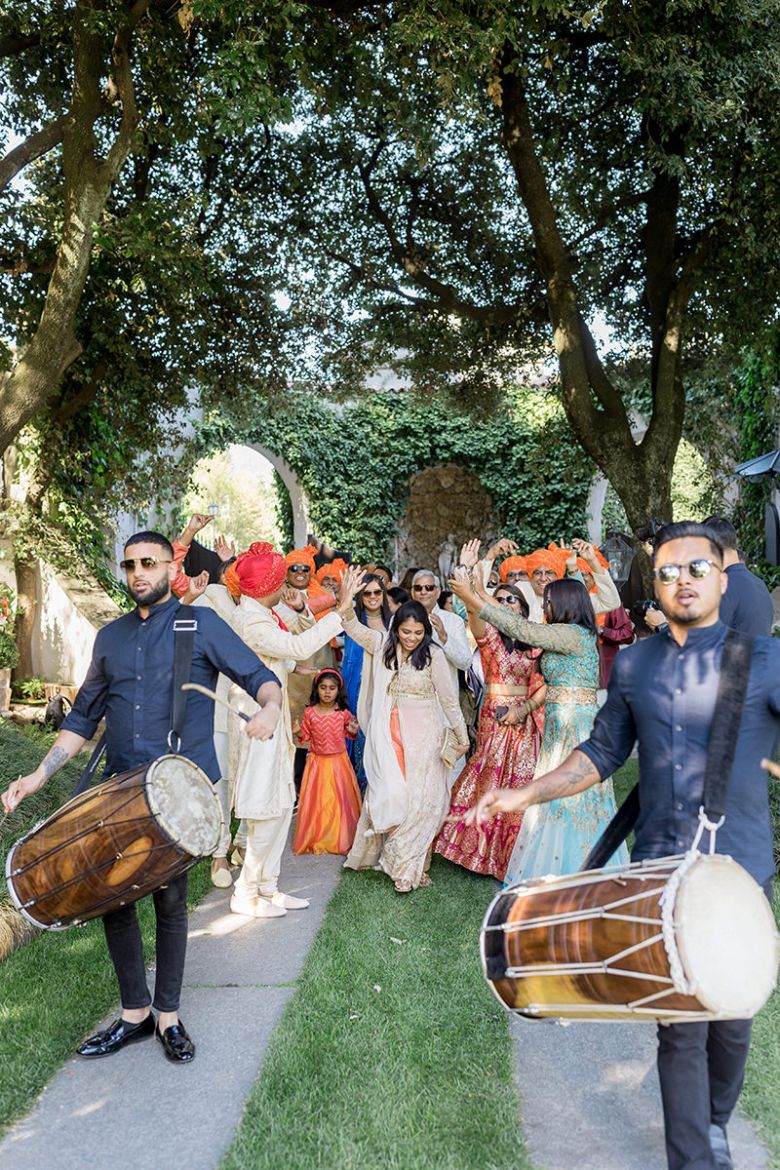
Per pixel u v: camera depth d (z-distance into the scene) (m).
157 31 7.95
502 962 2.58
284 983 4.06
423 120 9.23
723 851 2.49
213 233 11.20
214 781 3.45
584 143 10.85
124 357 10.70
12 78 9.44
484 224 11.92
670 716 2.60
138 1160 2.78
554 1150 2.82
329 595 5.48
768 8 7.75
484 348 13.18
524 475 20.09
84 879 3.02
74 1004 3.81
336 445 19.50
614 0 7.77
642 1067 3.34
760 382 14.54
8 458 11.39
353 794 6.23
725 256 10.01
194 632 3.42
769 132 8.61
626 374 13.33
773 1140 2.81
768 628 4.02
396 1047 3.43
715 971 2.15
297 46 7.20
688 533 2.64
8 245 9.41
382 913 4.88
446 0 6.76
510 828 5.43
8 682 10.38
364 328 12.91
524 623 4.61
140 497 12.77
